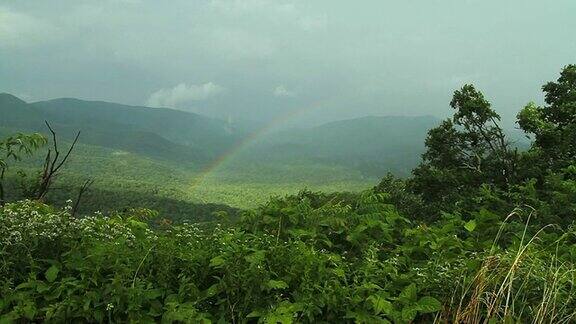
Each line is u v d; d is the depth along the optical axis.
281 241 4.06
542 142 18.95
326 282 3.54
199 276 3.65
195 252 3.76
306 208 4.70
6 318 3.16
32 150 4.96
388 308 3.40
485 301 3.40
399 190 15.27
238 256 3.59
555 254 3.95
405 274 3.93
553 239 4.54
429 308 3.46
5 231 3.56
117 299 3.25
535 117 19.12
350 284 3.81
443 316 3.54
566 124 19.92
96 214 4.20
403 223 5.14
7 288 3.29
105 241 3.83
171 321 3.25
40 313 3.36
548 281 3.53
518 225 4.79
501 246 4.70
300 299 3.48
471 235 4.82
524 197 6.73
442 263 3.96
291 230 4.44
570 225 5.14
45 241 3.65
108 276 3.46
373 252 4.07
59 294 3.33
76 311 3.27
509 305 3.49
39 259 3.55
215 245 3.92
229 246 3.75
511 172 18.31
